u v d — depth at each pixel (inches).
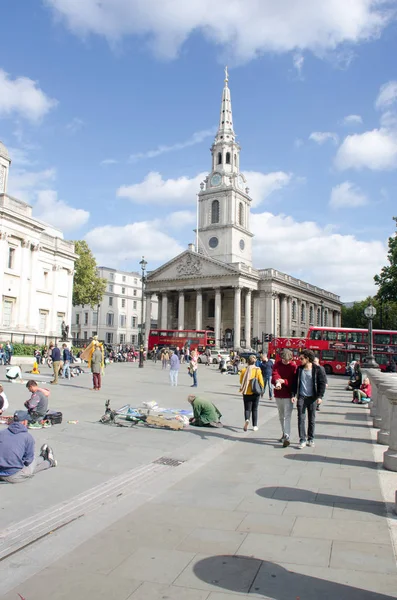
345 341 1891.0
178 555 224.7
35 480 335.3
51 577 203.8
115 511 284.0
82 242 3011.8
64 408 648.4
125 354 2498.8
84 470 364.2
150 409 628.1
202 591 191.5
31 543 236.1
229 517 275.3
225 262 3312.0
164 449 445.7
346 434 553.9
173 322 3676.2
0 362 1405.0
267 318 3346.5
